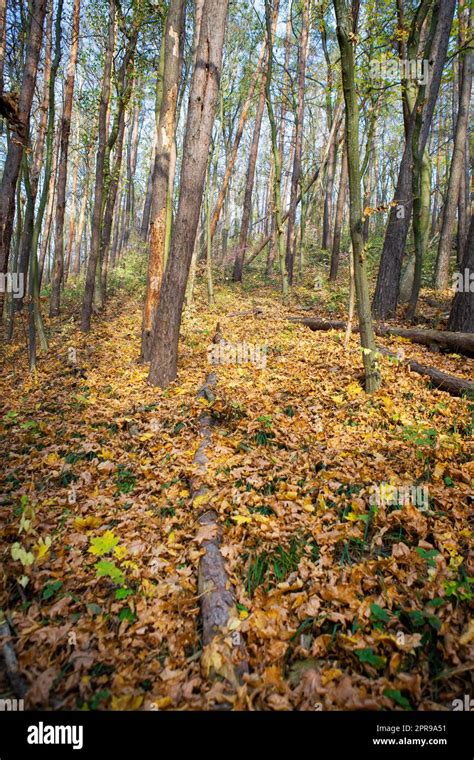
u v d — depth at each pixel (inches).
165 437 186.7
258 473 153.8
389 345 297.4
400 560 112.5
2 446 188.7
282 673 86.0
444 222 487.2
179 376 259.9
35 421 212.1
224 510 134.6
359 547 120.3
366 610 97.4
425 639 91.7
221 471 154.0
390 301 379.6
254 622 95.3
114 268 788.6
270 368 266.5
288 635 93.6
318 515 132.3
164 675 86.3
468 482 142.0
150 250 292.2
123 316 497.7
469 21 442.0
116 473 164.7
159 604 103.8
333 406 207.0
